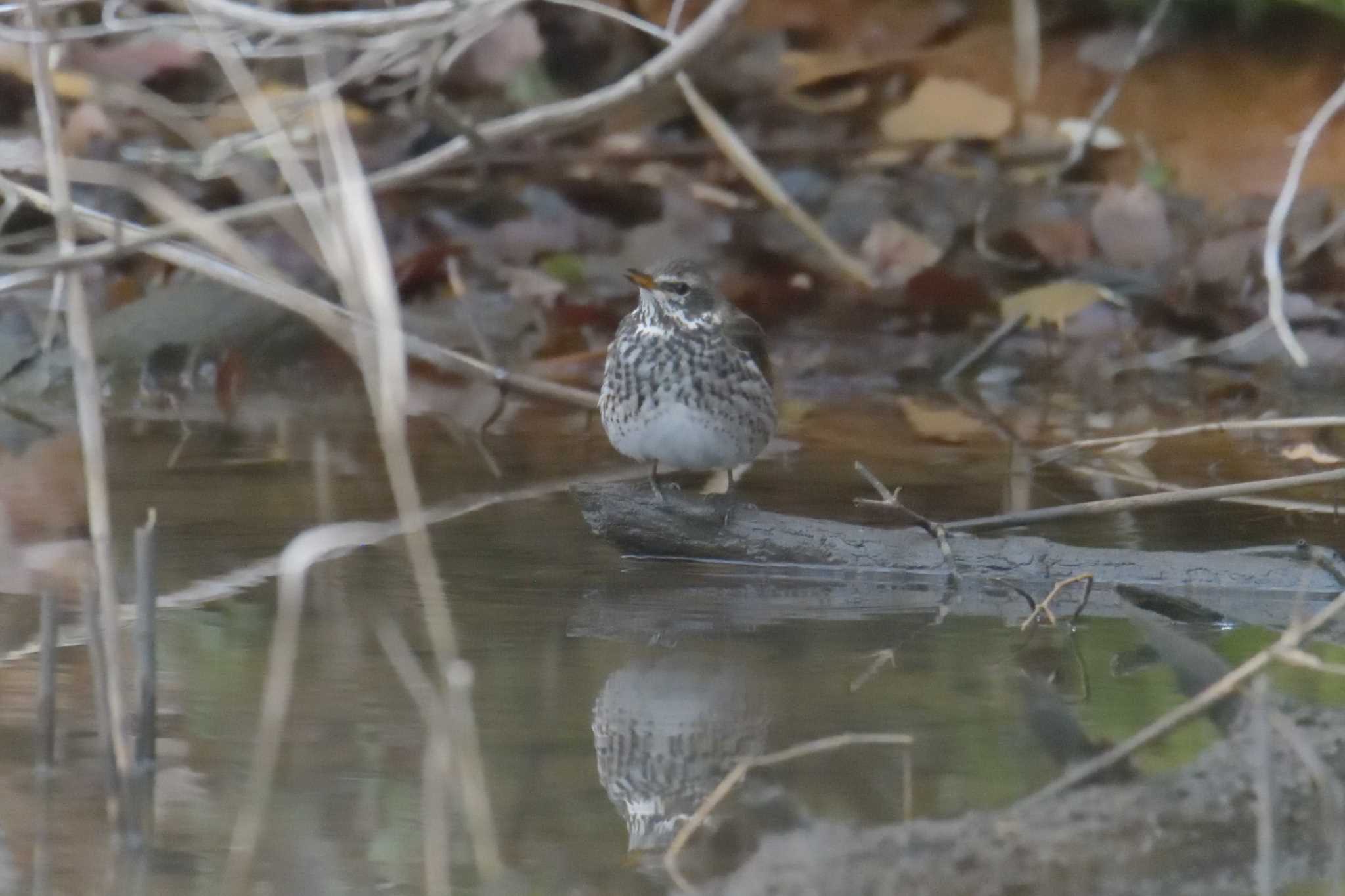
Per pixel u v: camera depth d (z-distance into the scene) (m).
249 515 10.66
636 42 19.12
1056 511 10.19
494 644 8.40
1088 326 15.86
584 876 5.87
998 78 19.89
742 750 6.95
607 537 10.15
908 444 12.92
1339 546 10.40
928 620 8.99
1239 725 7.18
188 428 13.06
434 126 17.56
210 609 8.84
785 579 9.88
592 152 17.94
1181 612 9.10
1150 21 18.53
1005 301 15.77
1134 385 14.94
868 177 18.16
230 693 7.57
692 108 18.17
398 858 5.94
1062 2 20.47
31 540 10.09
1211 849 6.16
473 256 16.44
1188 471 12.22
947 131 18.77
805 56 19.80
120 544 9.99
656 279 10.59
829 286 16.27
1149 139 18.83
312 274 15.11
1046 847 6.21
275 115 8.28
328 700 7.48
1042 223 17.05
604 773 6.70
